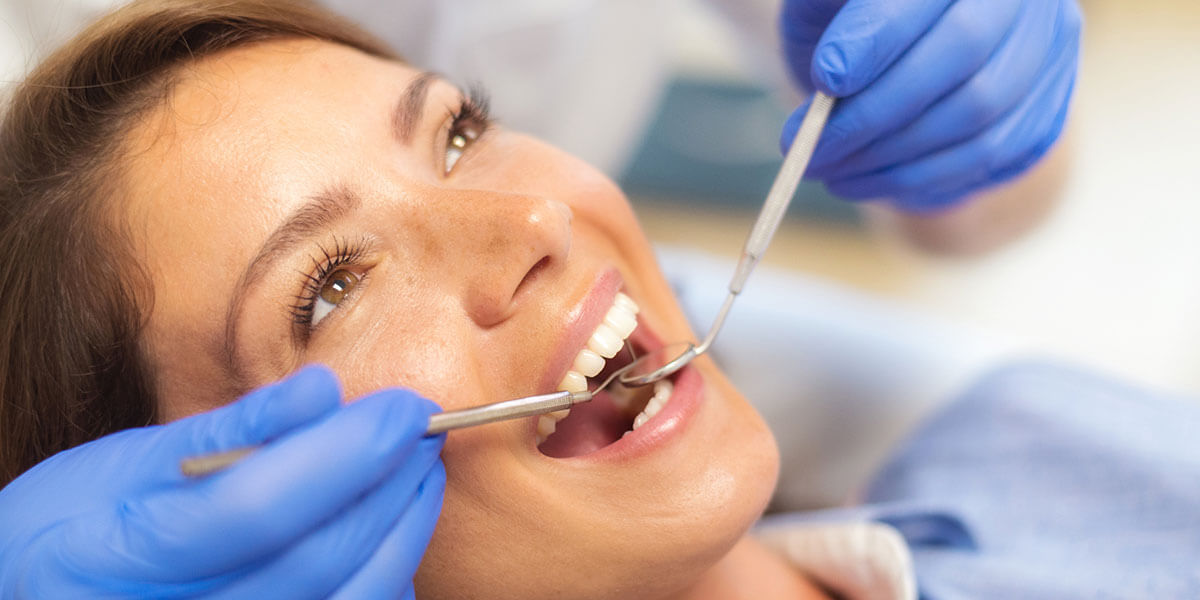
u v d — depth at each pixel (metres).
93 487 0.68
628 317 0.84
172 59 0.85
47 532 0.66
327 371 0.65
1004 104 1.02
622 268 0.95
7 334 0.84
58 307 0.81
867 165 1.07
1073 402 1.33
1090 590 1.09
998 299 2.61
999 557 1.19
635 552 0.78
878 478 1.42
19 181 0.85
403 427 0.64
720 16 1.61
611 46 1.77
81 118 0.82
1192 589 1.05
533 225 0.74
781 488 1.50
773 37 1.55
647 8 1.77
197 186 0.75
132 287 0.76
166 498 0.63
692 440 0.83
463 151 0.95
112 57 0.83
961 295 2.65
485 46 1.60
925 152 1.06
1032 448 1.31
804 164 0.90
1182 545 1.11
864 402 1.49
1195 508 1.14
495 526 0.77
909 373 1.49
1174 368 2.32
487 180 0.92
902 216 1.54
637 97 1.93
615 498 0.78
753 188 2.97
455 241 0.77
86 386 0.82
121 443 0.72
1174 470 1.19
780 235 2.97
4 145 0.88
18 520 0.69
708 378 0.93
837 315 1.58
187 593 0.66
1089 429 1.29
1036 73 1.04
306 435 0.63
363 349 0.77
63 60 0.86
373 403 0.65
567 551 0.78
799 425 1.51
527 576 0.79
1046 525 1.22
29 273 0.82
